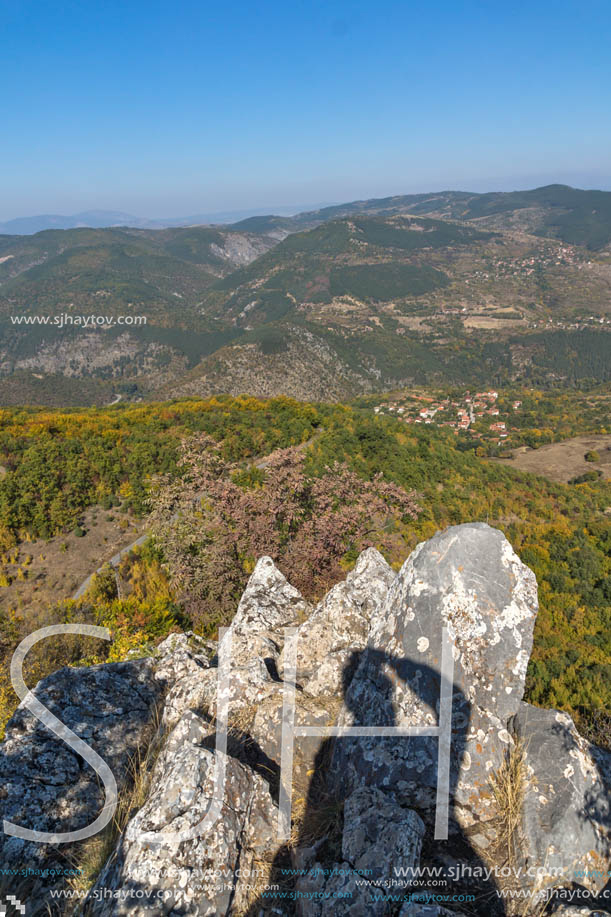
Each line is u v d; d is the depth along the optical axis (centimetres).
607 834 294
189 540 1295
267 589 620
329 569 1167
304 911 256
